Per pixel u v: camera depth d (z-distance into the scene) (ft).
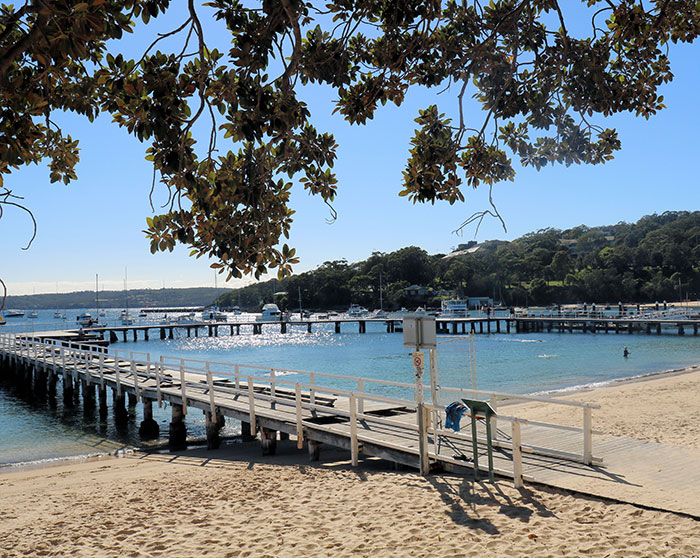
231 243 14.74
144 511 27.81
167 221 14.49
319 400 48.65
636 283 435.53
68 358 86.63
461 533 19.83
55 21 10.53
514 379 95.91
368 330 313.12
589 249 566.77
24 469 44.88
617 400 58.49
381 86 19.89
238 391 45.57
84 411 73.72
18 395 92.58
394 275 486.79
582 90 21.09
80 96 15.89
